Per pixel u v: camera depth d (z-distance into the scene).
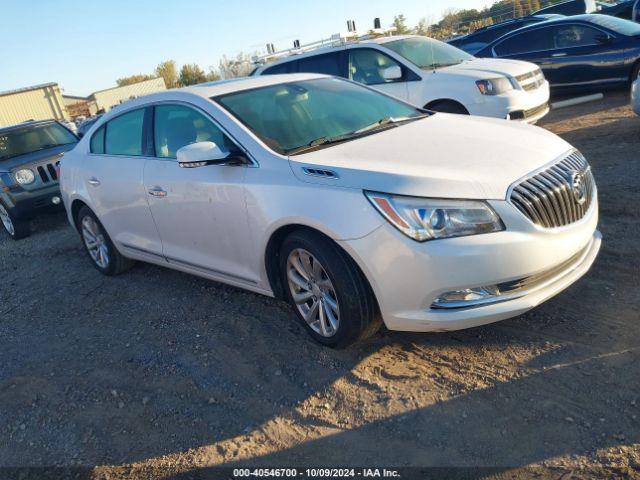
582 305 3.54
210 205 3.91
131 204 4.74
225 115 3.96
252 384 3.38
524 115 7.73
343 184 3.15
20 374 4.00
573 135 8.02
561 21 11.02
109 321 4.61
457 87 7.77
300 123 4.01
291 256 3.50
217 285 4.90
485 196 2.94
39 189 7.95
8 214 7.89
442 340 3.47
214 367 3.62
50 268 6.37
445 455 2.57
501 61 8.52
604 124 8.29
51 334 4.57
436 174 3.05
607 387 2.79
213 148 3.67
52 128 9.20
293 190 3.35
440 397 2.95
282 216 3.36
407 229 2.93
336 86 4.71
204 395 3.36
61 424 3.34
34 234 8.33
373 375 3.24
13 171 7.80
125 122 4.93
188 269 4.54
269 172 3.54
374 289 3.10
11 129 8.88
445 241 2.90
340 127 4.06
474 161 3.21
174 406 3.31
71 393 3.63
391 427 2.81
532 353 3.16
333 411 3.02
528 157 3.27
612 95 10.73
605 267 3.95
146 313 4.62
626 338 3.13
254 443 2.89
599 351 3.07
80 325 4.64
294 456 2.75
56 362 4.07
